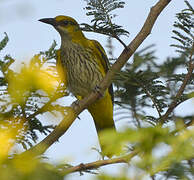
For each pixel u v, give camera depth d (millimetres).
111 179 2281
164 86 5492
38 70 3191
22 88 3178
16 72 3115
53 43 4254
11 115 3824
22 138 4359
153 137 2273
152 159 2301
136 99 5309
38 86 3158
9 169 2141
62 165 2402
